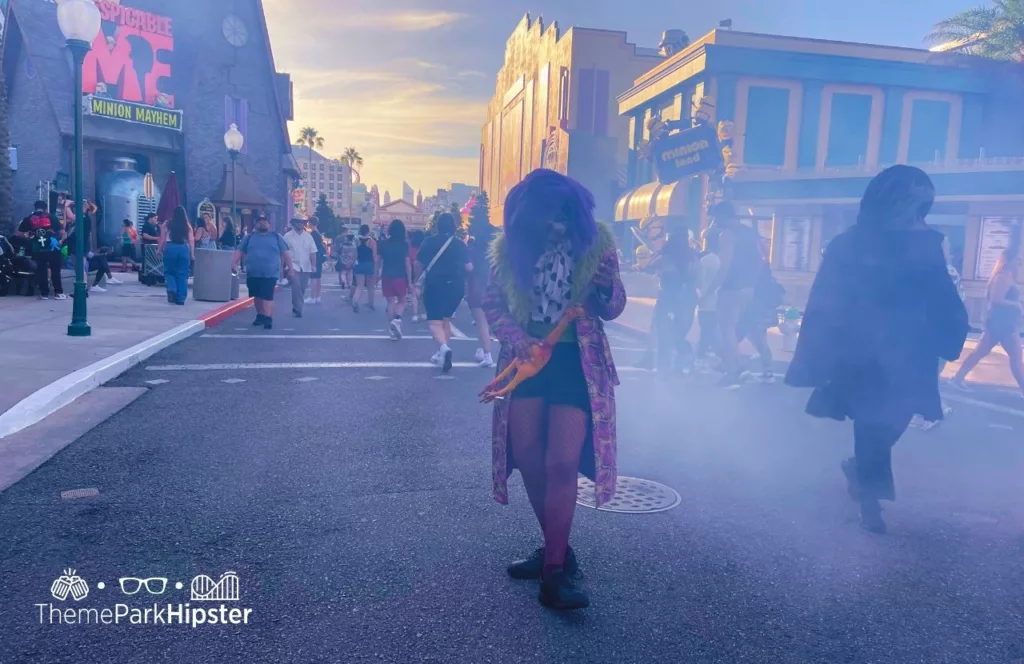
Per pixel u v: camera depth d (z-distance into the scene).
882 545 3.84
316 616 2.96
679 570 3.46
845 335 4.06
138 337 9.94
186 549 3.58
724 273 8.18
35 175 30.50
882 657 2.77
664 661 2.70
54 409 6.24
